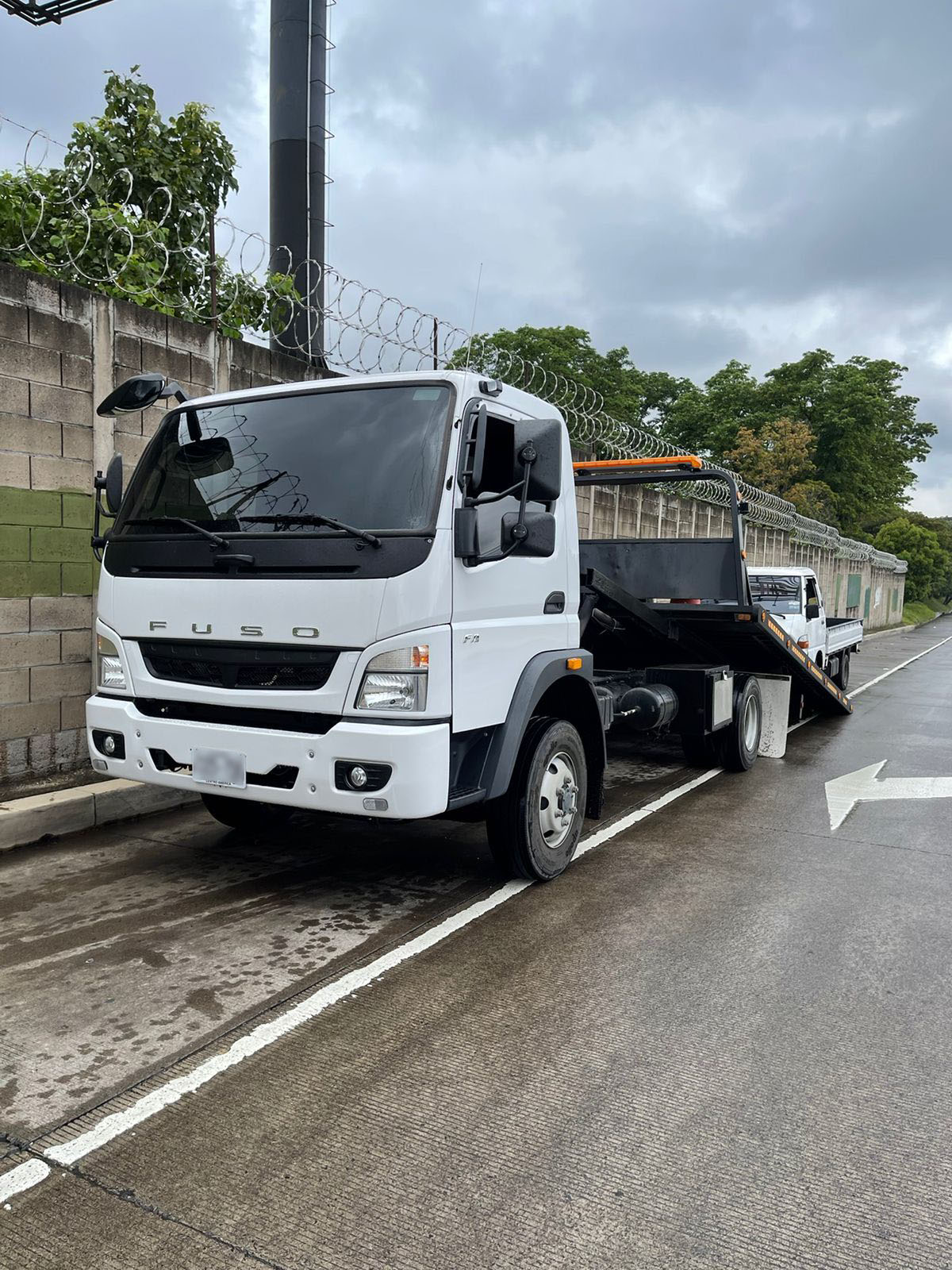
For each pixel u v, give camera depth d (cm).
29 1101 297
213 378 745
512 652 472
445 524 413
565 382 1088
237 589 433
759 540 2162
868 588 3734
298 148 984
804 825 671
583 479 865
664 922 468
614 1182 264
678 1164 273
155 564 461
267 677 434
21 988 376
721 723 808
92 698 488
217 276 800
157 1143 277
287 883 512
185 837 596
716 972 409
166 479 482
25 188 792
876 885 535
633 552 844
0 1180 259
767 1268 233
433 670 408
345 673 411
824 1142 285
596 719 561
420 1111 296
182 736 449
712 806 723
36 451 613
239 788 434
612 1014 366
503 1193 258
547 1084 314
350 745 407
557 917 471
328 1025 352
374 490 427
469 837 612
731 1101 307
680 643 828
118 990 376
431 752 405
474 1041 343
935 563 6638
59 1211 247
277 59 982
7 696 609
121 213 768
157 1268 228
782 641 866
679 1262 234
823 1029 359
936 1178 269
